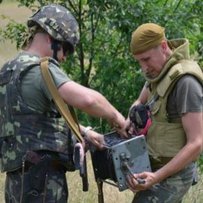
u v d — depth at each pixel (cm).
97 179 477
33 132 448
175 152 464
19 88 445
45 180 451
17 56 455
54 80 438
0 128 459
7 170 460
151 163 471
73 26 452
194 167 483
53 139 451
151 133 471
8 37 897
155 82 466
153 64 457
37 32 452
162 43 455
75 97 435
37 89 442
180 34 820
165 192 473
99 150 467
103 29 863
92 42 868
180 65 454
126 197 716
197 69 454
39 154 448
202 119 450
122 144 454
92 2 832
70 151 458
